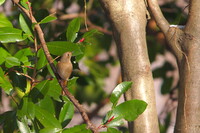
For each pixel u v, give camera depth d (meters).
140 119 5.47
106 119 5.07
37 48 5.64
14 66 5.68
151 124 5.46
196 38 5.54
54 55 5.68
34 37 5.57
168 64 10.93
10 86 5.45
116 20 5.59
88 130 4.71
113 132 4.96
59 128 5.07
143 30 5.59
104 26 11.77
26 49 5.84
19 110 5.21
